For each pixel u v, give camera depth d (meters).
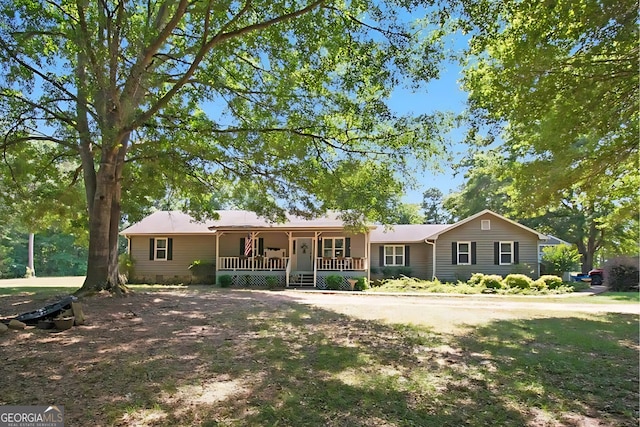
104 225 10.80
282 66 10.03
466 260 23.48
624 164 9.95
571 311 11.45
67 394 4.21
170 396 4.21
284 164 10.80
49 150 12.95
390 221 12.20
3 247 34.19
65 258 40.84
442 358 5.93
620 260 21.20
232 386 4.54
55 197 12.99
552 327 8.53
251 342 6.57
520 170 10.11
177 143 9.95
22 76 7.60
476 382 4.90
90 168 11.45
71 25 8.66
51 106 9.12
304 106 9.84
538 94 7.37
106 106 8.52
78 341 6.32
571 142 8.25
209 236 23.59
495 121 8.96
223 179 12.41
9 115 8.79
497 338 7.34
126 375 4.81
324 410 3.97
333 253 22.98
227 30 9.05
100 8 8.06
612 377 5.20
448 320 9.18
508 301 15.12
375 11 7.69
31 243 33.84
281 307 10.73
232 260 22.11
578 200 12.30
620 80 6.94
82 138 8.91
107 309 9.02
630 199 12.53
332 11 8.20
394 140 10.25
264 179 11.30
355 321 8.80
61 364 5.16
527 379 5.05
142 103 9.62
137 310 9.17
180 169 10.64
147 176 11.59
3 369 4.91
